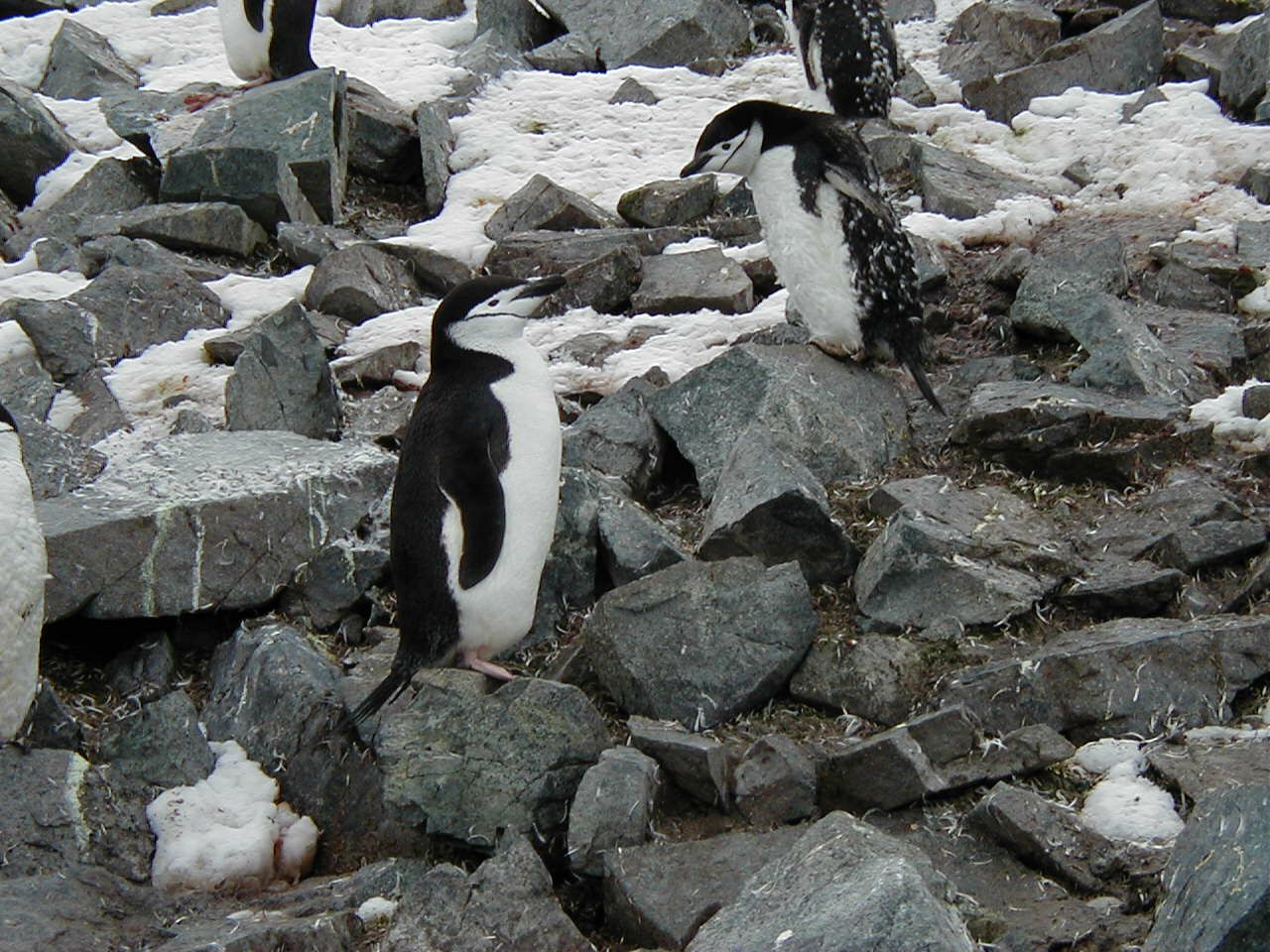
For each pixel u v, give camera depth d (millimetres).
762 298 12117
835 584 8227
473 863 7023
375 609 8570
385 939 6066
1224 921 5055
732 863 6305
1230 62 13938
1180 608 7707
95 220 13461
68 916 6371
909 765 6641
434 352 7656
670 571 7719
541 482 7461
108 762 7574
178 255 12984
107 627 8555
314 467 8906
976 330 11055
